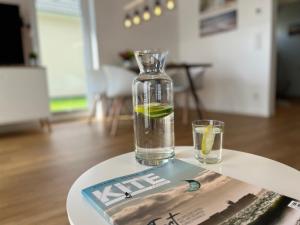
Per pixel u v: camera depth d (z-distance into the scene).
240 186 0.55
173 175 0.63
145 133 0.74
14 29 3.15
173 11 4.68
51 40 3.72
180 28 4.77
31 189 1.46
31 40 3.39
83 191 0.56
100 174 0.68
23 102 2.92
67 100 3.97
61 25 3.79
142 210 0.47
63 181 1.56
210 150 0.72
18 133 3.05
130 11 4.18
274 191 0.54
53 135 2.86
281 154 1.91
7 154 2.18
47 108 3.10
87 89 4.05
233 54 3.91
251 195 0.51
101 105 4.04
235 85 3.96
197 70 3.54
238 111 3.98
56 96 3.85
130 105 4.04
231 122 3.17
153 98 0.74
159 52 0.78
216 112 4.07
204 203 0.49
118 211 0.47
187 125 3.05
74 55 3.96
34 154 2.15
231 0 3.80
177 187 0.56
